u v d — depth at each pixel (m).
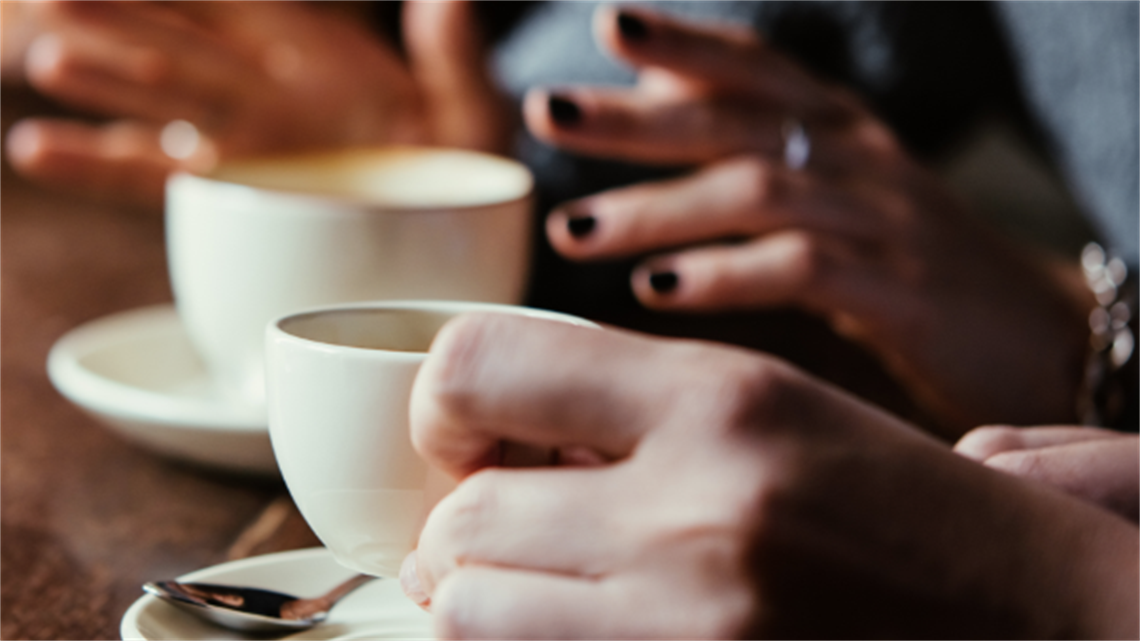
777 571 0.47
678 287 0.75
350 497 0.57
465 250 0.70
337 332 0.59
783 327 0.88
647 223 0.75
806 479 0.47
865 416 0.51
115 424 0.69
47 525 0.66
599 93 0.75
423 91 0.93
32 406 0.75
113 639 0.60
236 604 0.59
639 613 0.48
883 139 0.79
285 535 0.66
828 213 0.76
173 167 0.90
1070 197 1.05
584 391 0.49
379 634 0.59
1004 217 1.36
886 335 0.77
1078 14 0.82
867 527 0.48
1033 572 0.51
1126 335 0.77
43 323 0.86
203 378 0.76
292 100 0.91
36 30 1.49
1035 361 0.78
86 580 0.63
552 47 0.89
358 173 0.78
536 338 0.49
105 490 0.68
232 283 0.70
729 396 0.48
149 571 0.63
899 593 0.49
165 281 0.96
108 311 0.89
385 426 0.54
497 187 0.76
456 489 0.52
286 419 0.57
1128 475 0.59
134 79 0.90
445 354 0.50
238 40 0.91
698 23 0.77
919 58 0.88
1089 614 0.50
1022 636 0.50
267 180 0.76
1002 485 0.52
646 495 0.48
